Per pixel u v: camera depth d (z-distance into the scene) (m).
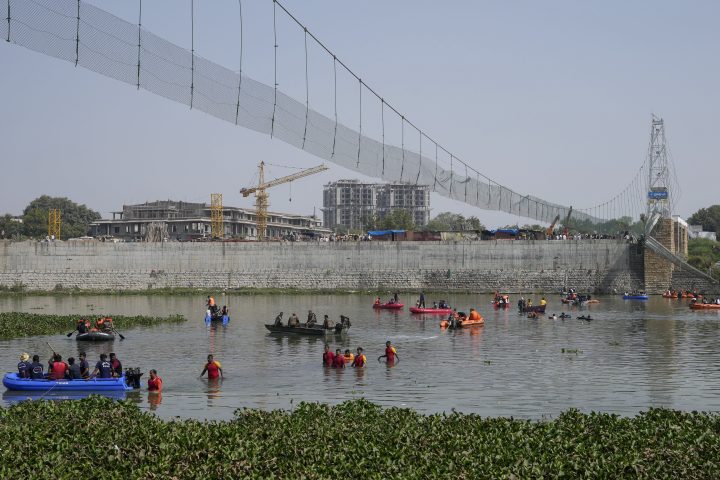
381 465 30.52
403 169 56.91
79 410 39.25
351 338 78.06
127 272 166.62
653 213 173.75
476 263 158.00
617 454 31.61
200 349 69.31
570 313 109.62
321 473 29.83
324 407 40.16
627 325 91.38
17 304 130.75
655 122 181.75
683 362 61.34
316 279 162.62
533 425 36.59
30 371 50.81
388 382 52.16
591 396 47.56
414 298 143.38
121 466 30.55
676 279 152.12
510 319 99.62
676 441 33.47
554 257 155.62
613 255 153.62
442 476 29.19
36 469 30.19
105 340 75.25
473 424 36.41
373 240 169.50
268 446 32.72
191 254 166.00
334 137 46.47
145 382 52.59
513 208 109.56
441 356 64.69
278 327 82.12
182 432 34.53
